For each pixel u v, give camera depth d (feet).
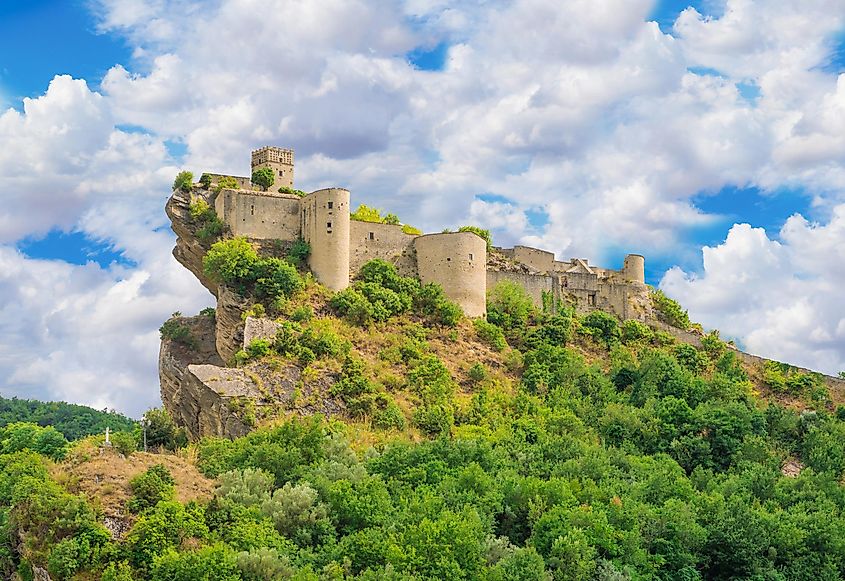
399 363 418.72
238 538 256.32
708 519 318.04
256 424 360.07
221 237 468.34
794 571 306.35
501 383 432.25
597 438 387.96
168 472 286.46
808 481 362.12
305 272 458.50
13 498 282.97
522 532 296.71
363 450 338.34
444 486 298.76
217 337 439.63
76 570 249.34
